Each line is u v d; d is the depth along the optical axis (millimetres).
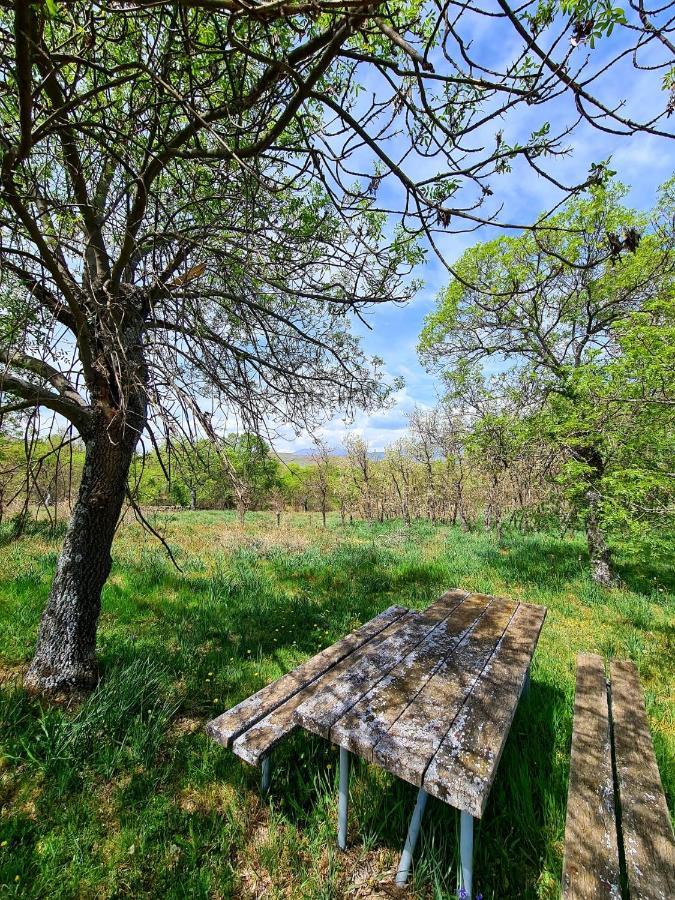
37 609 4223
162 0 975
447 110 1371
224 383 2602
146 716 2752
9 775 2252
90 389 3025
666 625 4945
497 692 2102
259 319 2826
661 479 4797
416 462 16688
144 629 4129
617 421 5484
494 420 7633
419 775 1562
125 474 3199
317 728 1870
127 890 1750
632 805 1876
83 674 2990
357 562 7402
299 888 1803
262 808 2193
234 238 2334
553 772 2422
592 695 2781
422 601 5469
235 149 1661
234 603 5039
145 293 2410
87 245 2031
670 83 902
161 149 1988
